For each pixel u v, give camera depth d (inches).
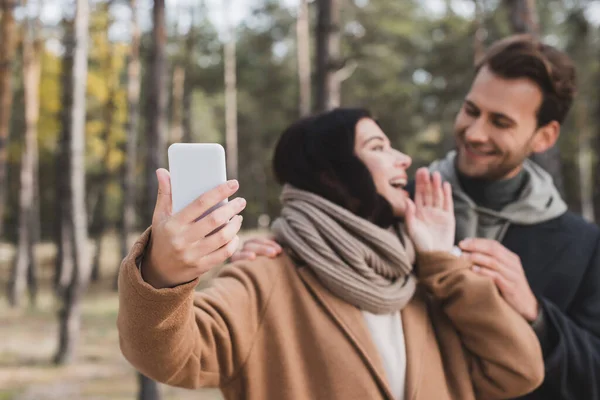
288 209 58.5
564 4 719.7
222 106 1065.5
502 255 61.3
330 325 53.4
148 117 218.4
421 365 54.4
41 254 961.5
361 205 56.9
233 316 50.4
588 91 670.5
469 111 69.4
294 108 1009.5
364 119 59.1
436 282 57.5
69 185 326.0
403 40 927.7
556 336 60.2
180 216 37.5
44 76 584.7
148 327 40.7
